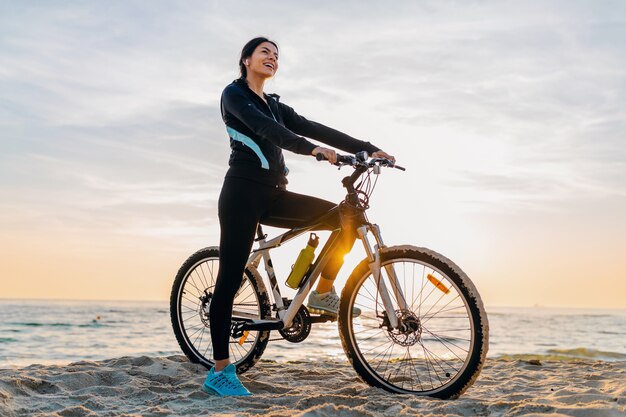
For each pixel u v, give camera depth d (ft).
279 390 10.32
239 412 8.39
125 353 59.98
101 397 9.52
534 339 104.94
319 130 10.98
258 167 9.89
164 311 276.21
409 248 9.46
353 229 9.86
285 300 10.84
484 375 13.52
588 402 8.73
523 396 9.43
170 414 8.29
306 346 55.72
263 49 10.34
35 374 11.23
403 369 12.67
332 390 10.30
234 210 9.82
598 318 308.19
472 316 8.90
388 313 9.60
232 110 9.90
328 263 10.16
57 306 389.60
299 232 10.51
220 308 9.84
